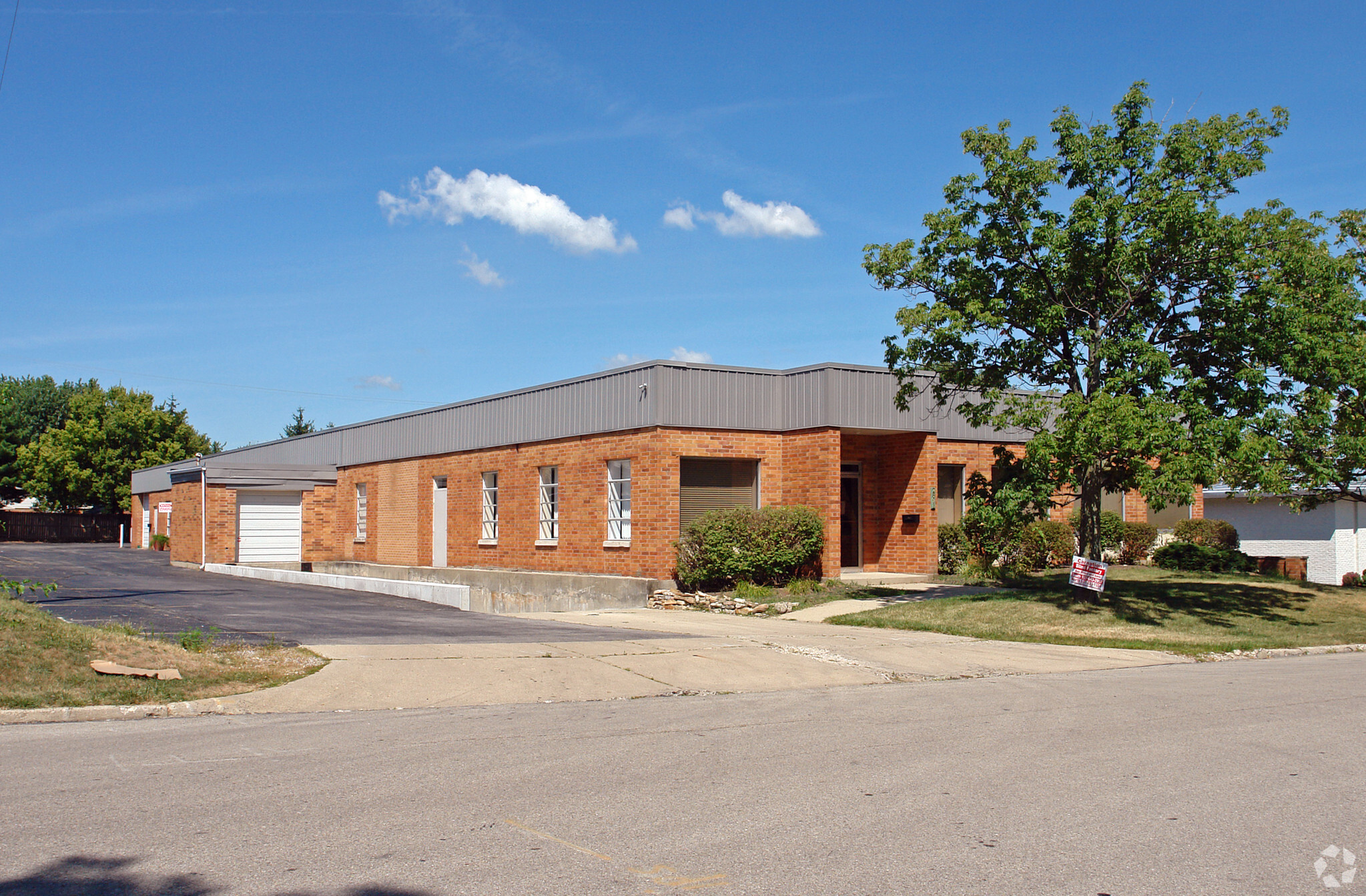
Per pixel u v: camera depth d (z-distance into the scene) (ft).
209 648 39.50
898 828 19.70
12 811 20.15
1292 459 62.90
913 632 56.08
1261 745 27.84
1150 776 24.11
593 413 79.30
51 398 235.61
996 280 60.03
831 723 30.73
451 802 21.18
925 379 78.23
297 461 133.18
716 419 74.79
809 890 16.31
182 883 16.28
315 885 16.24
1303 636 54.95
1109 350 56.03
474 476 94.89
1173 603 62.90
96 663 33.76
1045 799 21.94
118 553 133.18
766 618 63.05
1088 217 55.36
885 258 60.85
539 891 16.12
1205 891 16.49
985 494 60.49
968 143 58.23
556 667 39.24
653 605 70.28
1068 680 40.81
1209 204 55.06
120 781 22.57
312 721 30.27
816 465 74.28
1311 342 54.70
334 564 109.81
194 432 222.89
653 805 21.09
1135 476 53.21
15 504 229.25
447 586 68.59
